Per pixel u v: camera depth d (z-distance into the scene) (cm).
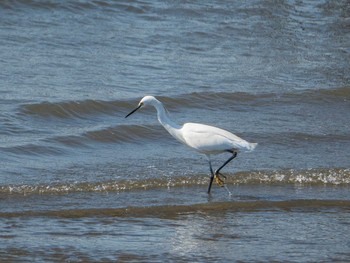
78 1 2900
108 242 1122
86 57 2386
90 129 1727
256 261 1058
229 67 2434
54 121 1827
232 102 2056
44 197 1329
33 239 1124
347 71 2475
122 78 2206
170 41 2661
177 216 1259
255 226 1216
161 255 1075
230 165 1544
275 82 2289
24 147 1581
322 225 1229
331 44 2841
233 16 3041
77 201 1313
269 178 1473
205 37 2750
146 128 1764
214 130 1373
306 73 2425
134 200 1330
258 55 2616
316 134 1781
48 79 2130
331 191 1421
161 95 2048
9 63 2239
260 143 1703
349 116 1980
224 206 1318
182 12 3000
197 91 2108
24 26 2639
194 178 1455
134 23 2822
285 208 1320
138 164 1535
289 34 2919
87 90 2059
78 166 1503
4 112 1805
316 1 3419
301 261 1059
